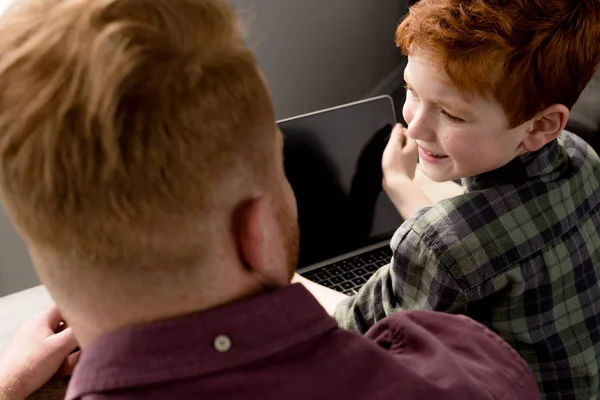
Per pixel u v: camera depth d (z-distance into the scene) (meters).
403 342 0.56
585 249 0.86
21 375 0.78
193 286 0.43
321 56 1.85
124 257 0.41
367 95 2.07
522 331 0.83
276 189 0.45
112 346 0.43
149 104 0.38
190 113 0.39
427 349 0.54
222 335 0.43
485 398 0.51
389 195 1.16
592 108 1.36
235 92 0.40
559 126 0.78
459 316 0.60
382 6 1.97
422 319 0.60
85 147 0.38
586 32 0.75
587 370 0.88
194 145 0.39
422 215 0.81
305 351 0.46
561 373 0.87
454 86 0.75
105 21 0.39
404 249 0.81
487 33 0.72
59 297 0.45
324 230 1.17
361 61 1.99
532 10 0.73
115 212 0.39
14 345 0.82
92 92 0.37
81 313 0.45
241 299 0.45
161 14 0.39
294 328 0.45
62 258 0.42
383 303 0.86
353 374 0.46
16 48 0.38
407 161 1.19
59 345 0.80
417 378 0.48
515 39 0.72
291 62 1.75
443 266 0.78
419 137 0.82
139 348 0.42
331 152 1.16
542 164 0.81
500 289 0.81
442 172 0.85
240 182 0.42
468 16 0.73
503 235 0.79
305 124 1.14
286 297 0.45
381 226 1.21
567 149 0.88
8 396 0.77
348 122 1.17
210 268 0.43
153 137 0.38
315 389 0.44
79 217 0.40
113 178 0.39
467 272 0.78
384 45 2.05
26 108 0.38
